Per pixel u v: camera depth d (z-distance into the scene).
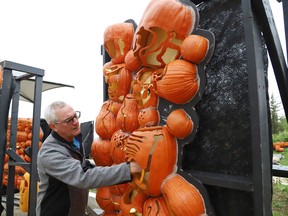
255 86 1.27
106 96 2.47
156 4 1.61
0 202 2.67
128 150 1.66
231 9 1.55
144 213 1.64
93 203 4.75
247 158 1.38
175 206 1.42
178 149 1.58
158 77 1.59
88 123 2.93
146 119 1.73
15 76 3.39
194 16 1.59
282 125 9.37
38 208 2.13
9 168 3.24
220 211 1.47
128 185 1.92
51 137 2.11
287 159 6.46
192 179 1.50
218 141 1.50
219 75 1.54
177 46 1.61
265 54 1.43
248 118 1.39
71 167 1.89
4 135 2.60
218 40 1.58
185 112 1.57
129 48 2.11
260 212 1.21
